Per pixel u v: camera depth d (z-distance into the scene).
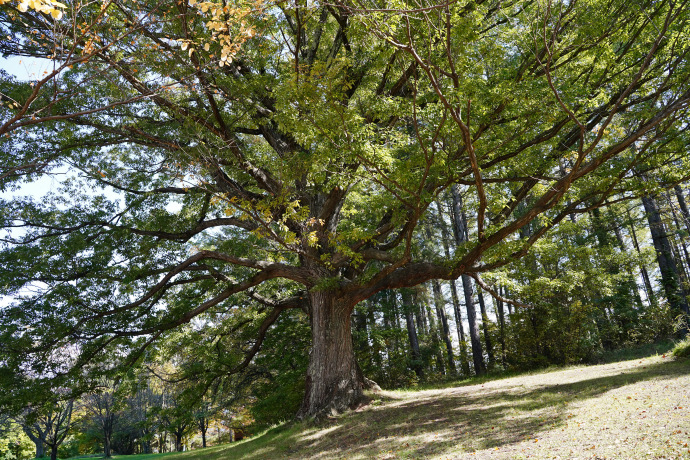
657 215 22.58
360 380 14.89
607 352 20.12
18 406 13.09
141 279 15.20
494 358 24.98
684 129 9.59
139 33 7.44
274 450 11.05
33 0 2.97
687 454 4.72
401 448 8.12
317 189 13.93
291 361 20.61
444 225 26.72
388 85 12.89
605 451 5.42
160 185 15.90
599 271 19.58
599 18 9.72
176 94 11.21
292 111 8.85
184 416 20.02
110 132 13.00
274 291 19.94
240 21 4.62
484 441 7.31
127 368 14.91
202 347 18.44
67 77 10.85
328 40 15.25
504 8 11.84
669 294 21.66
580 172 9.21
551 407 9.01
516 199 12.47
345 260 14.61
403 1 7.17
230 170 15.11
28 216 14.29
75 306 13.90
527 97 8.98
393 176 8.99
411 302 26.23
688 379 9.02
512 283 16.64
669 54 9.82
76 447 43.69
